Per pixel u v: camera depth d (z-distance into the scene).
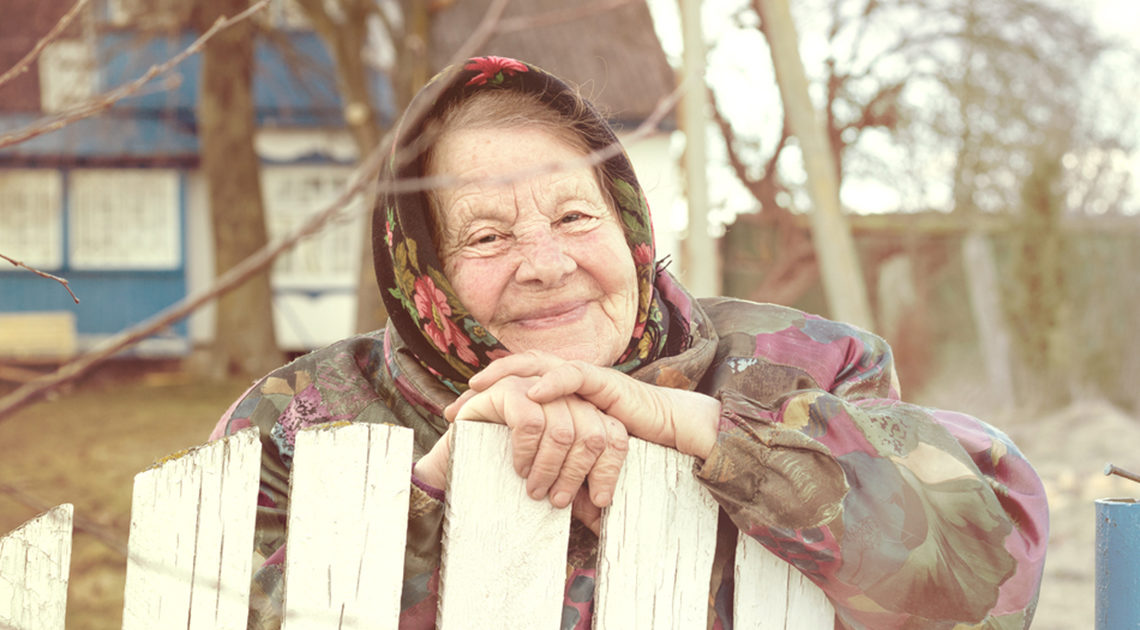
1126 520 1.15
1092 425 8.69
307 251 16.42
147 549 1.03
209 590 1.03
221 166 13.33
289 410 1.35
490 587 1.07
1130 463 7.21
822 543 1.07
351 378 1.38
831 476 1.08
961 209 10.23
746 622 1.14
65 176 15.88
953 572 1.08
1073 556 4.98
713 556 1.13
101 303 16.20
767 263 9.64
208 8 11.77
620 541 1.11
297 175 16.20
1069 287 10.11
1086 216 10.35
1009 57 9.98
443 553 1.06
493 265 1.25
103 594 4.37
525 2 13.92
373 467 1.04
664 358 1.28
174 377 14.41
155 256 16.30
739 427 1.10
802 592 1.15
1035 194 10.12
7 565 1.03
